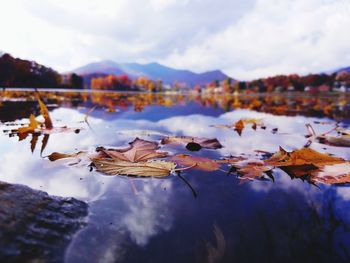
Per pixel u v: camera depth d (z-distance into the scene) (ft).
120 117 4.09
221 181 1.20
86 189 1.07
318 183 1.19
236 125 2.99
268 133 2.67
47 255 0.66
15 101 6.92
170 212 0.89
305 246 0.71
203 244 0.72
